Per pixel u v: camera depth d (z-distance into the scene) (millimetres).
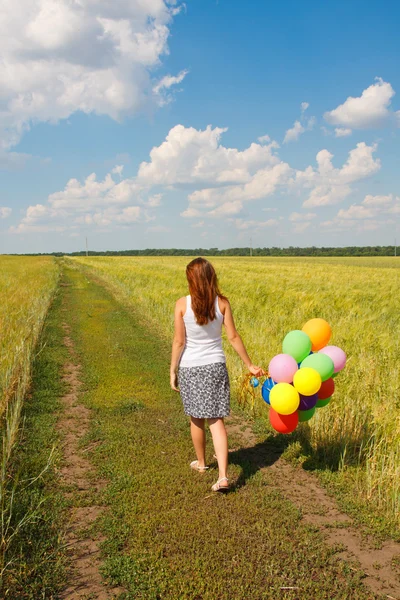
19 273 30250
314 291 15516
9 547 3064
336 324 9711
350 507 3705
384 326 9477
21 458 4430
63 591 2770
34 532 3289
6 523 3301
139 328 12172
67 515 3537
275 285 17656
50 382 7156
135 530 3324
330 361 3996
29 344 8180
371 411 5168
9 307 12328
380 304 13000
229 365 7445
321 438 4863
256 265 42375
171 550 3105
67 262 64688
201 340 3969
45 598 2709
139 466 4355
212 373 3930
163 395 6668
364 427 4941
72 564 3000
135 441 4980
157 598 2730
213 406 3908
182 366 4020
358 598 2713
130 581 2826
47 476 4129
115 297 19297
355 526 3475
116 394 6676
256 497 3826
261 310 11781
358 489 3980
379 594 2758
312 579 2879
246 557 3059
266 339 8414
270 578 2850
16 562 2922
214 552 3078
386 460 4262
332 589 2785
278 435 5246
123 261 59250
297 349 4156
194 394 3945
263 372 4234
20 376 6730
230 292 15508
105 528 3355
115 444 4875
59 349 9492
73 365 8414
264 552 3107
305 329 4426
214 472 4254
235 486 4027
